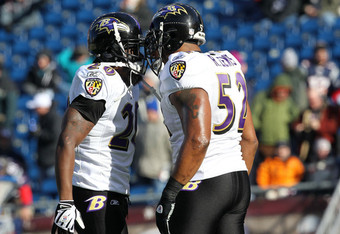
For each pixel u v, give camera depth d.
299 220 19.53
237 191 9.90
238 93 10.16
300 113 24.28
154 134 23.64
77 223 10.50
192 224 9.64
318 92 25.28
